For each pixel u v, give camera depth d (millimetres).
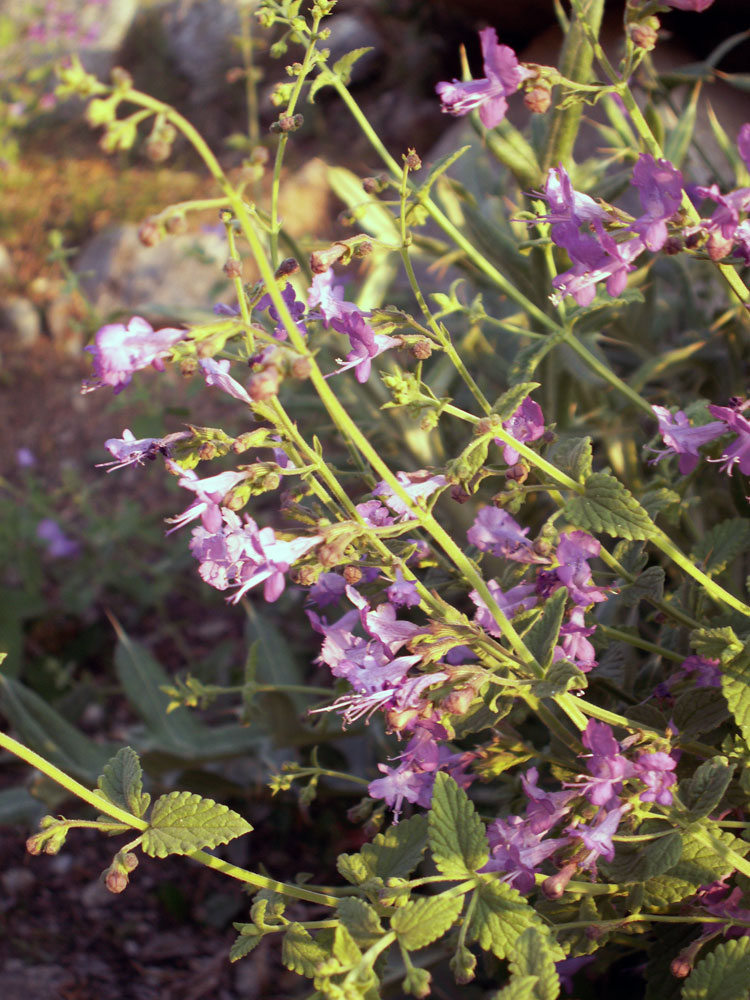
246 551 334
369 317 368
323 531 338
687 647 441
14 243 1598
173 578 898
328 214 1466
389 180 394
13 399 1311
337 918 351
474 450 353
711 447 429
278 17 387
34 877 697
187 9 2094
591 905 376
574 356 555
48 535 915
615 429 567
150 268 1412
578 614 382
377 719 569
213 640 893
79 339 1406
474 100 353
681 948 390
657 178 338
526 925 331
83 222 1607
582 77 521
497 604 355
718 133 615
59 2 2150
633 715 404
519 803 444
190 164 1811
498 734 397
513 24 1228
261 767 635
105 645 910
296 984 598
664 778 348
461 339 655
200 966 619
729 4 1017
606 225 354
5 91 2014
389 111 1739
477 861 339
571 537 381
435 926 326
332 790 617
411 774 385
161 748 601
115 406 879
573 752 394
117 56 2117
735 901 374
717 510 551
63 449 1203
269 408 343
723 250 342
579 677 351
